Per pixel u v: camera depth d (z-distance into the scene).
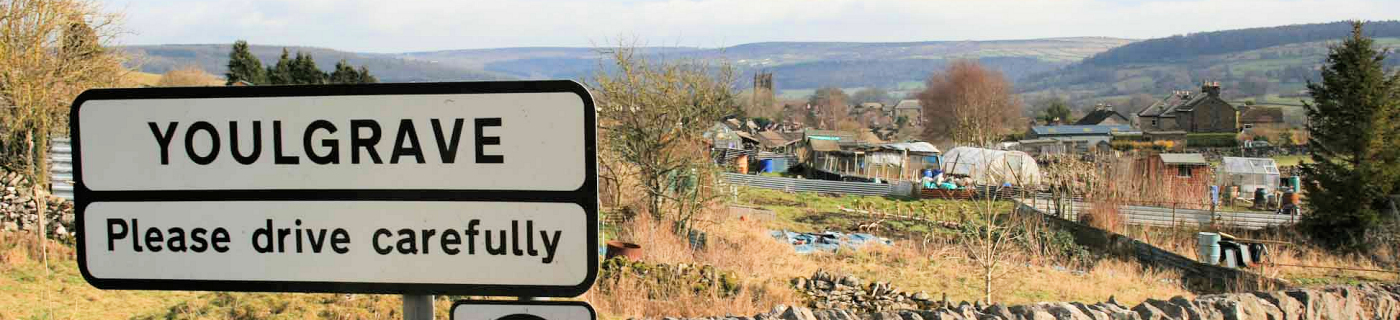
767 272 19.08
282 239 2.44
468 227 2.39
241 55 64.88
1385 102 28.03
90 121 2.45
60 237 17.48
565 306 2.41
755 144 79.06
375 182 2.40
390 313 11.30
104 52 25.55
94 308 13.10
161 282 2.46
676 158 25.03
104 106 2.45
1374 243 26.61
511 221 2.37
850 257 23.09
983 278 20.03
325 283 2.43
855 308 15.82
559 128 2.34
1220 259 23.22
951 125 92.50
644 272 15.12
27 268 15.30
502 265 2.38
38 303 13.27
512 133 2.35
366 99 2.39
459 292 2.41
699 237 23.34
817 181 46.97
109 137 2.45
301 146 2.41
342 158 2.40
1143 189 34.38
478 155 2.36
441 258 2.40
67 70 23.91
